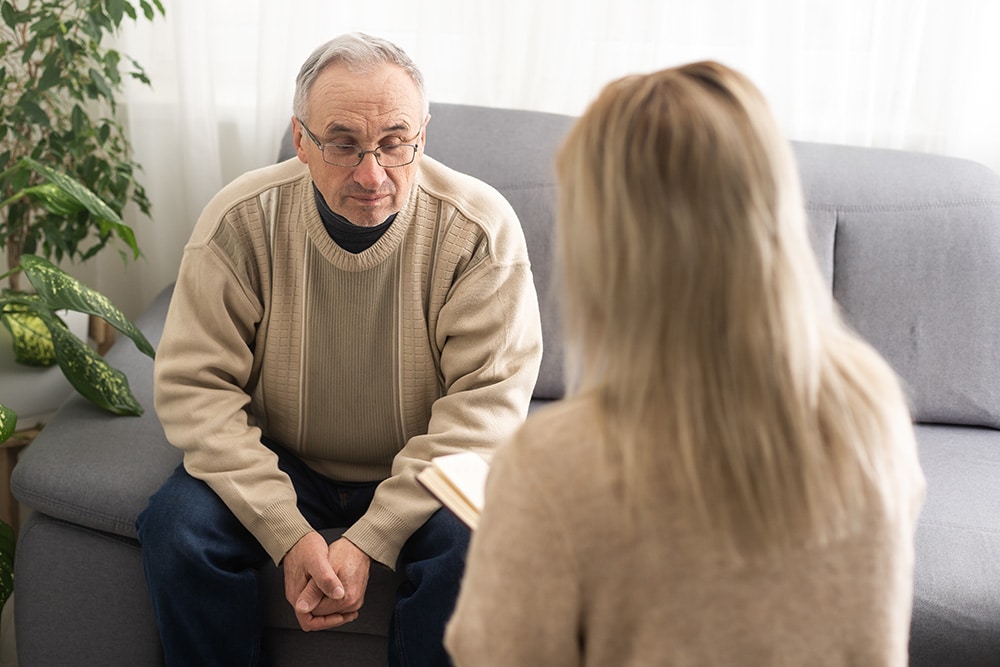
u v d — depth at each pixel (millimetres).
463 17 2385
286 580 1598
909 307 2104
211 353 1702
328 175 1579
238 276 1704
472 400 1676
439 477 1167
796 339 755
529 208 2109
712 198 746
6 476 2139
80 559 1689
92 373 1881
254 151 2484
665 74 796
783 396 756
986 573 1662
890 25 2385
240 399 1725
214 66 2416
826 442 781
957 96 2406
